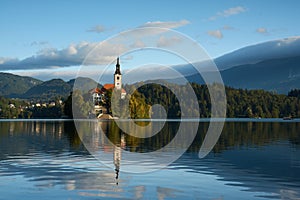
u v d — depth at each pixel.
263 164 19.94
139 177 16.08
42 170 17.75
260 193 13.20
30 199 12.30
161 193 13.19
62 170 17.77
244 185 14.45
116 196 12.73
